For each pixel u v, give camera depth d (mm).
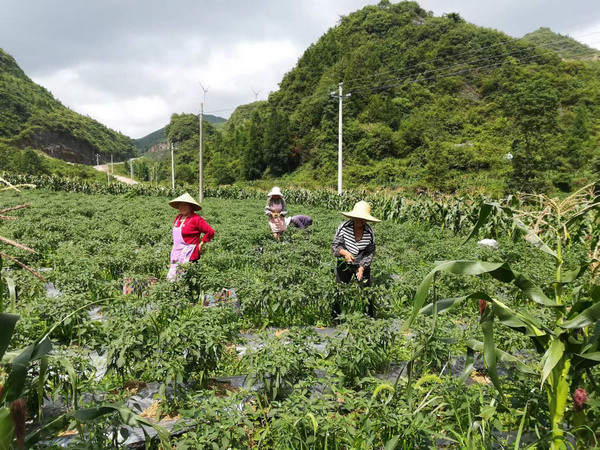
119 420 2986
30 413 3586
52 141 193875
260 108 129250
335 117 88875
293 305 6410
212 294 6551
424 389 3529
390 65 108250
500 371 4457
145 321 4512
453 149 73000
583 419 2461
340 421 2988
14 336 4148
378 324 4449
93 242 11031
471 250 10484
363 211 6625
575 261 8953
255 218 19516
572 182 53562
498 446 3164
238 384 4449
